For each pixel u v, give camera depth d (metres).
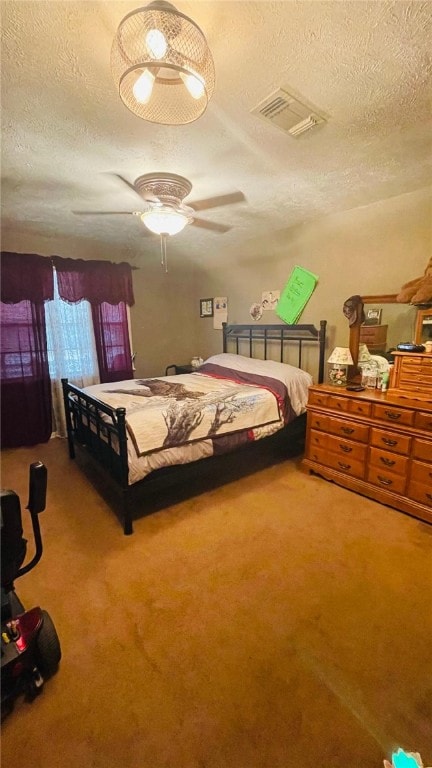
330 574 1.73
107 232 3.36
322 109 1.50
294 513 2.27
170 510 2.33
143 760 1.01
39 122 1.55
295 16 1.04
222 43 1.14
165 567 1.79
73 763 1.01
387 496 2.32
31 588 1.66
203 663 1.29
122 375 4.16
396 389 2.38
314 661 1.30
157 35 0.97
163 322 4.58
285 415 2.92
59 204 2.61
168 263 4.47
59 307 3.66
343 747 1.04
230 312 4.23
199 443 2.40
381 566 1.78
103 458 2.48
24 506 2.42
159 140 1.72
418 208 2.46
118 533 2.09
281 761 1.01
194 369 4.24
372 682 1.22
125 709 1.14
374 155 1.91
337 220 2.94
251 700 1.17
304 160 1.96
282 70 1.26
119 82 1.11
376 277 2.76
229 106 1.46
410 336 2.60
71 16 1.02
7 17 1.01
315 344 3.29
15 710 1.14
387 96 1.41
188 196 2.50
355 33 1.10
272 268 3.59
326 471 2.70
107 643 1.38
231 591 1.63
